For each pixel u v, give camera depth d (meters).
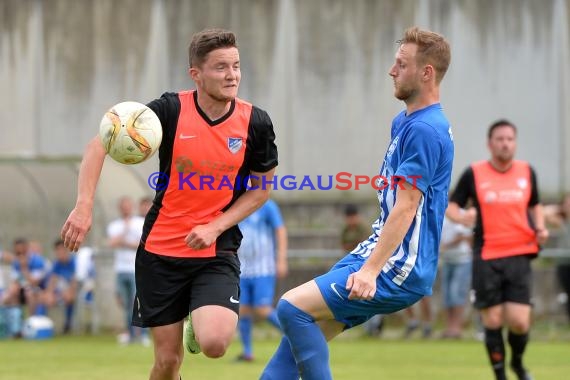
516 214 27.84
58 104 63.31
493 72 59.56
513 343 27.86
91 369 32.66
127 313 43.75
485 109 59.56
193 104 17.94
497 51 59.56
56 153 63.22
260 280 35.16
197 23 62.22
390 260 17.03
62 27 63.25
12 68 63.72
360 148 60.72
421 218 17.03
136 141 17.22
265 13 61.59
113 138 17.25
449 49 17.36
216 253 18.06
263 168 18.23
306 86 61.22
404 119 17.47
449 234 44.00
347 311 17.12
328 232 55.25
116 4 62.81
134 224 43.44
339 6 61.09
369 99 60.78
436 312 48.12
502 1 59.50
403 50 17.31
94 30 63.09
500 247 27.72
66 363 34.72
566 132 59.06
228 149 17.86
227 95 17.44
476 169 28.47
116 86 62.88
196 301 17.69
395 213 16.50
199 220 17.97
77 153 63.09
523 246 27.73
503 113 59.50
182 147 17.77
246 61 61.72
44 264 49.19
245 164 18.11
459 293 44.00
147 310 18.11
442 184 17.25
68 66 63.25
